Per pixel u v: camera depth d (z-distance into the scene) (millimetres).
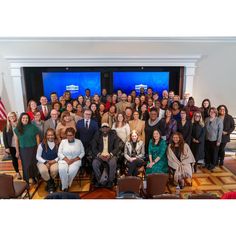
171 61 5207
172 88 5957
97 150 3643
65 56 5066
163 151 3549
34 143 3430
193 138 3924
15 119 3576
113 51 4910
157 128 3809
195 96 5656
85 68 5801
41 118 4082
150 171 3520
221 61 5176
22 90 5484
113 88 5980
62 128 3752
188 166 3539
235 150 4934
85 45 4527
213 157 4105
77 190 3564
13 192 2732
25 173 3439
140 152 3684
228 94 5543
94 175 3678
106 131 3672
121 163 3746
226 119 4035
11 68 5160
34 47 4480
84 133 3836
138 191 2754
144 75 5871
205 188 3602
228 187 3633
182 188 3572
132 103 4766
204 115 4156
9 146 3703
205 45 4723
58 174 3586
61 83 5859
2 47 4504
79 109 4285
